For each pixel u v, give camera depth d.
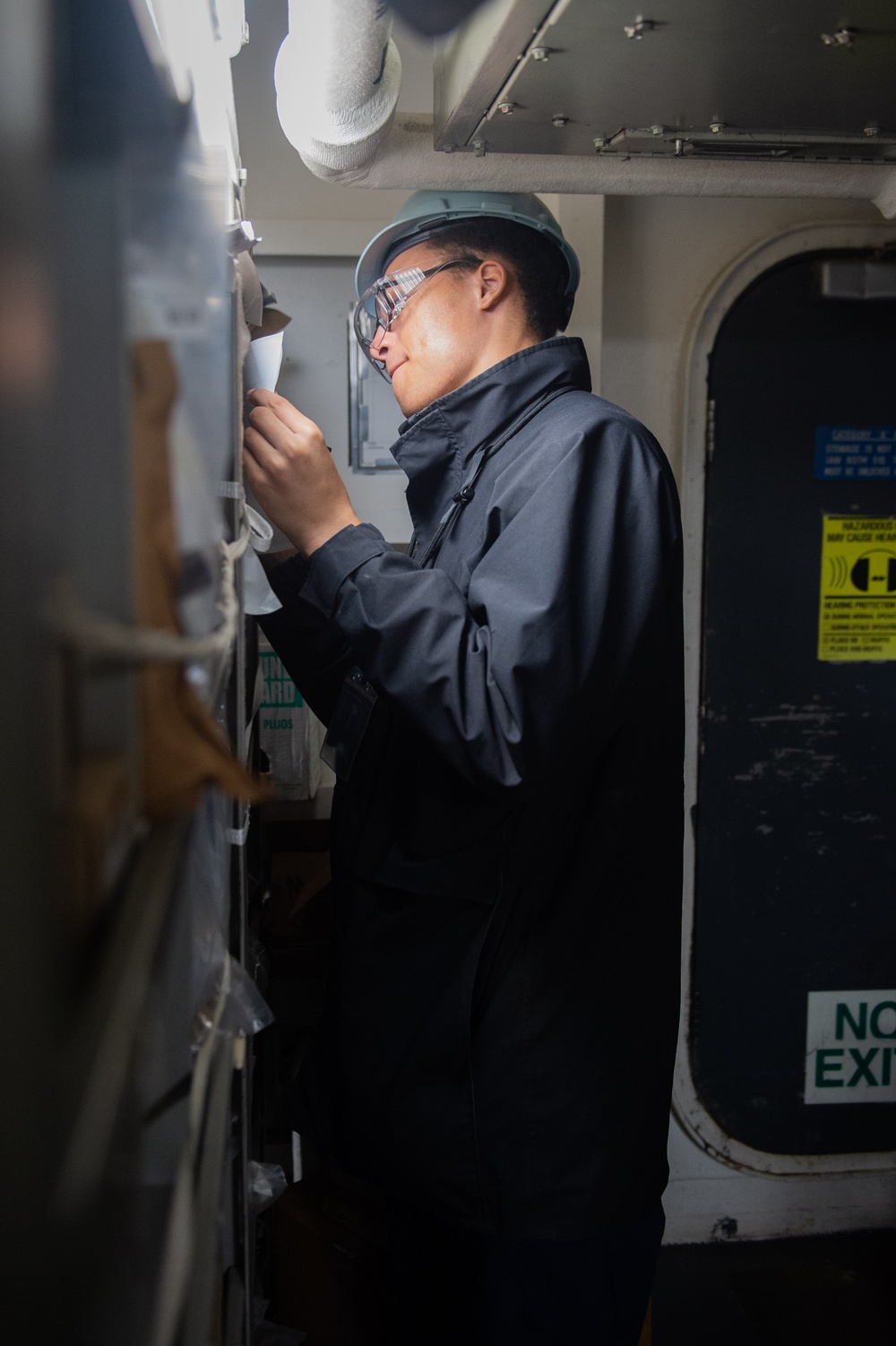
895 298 1.83
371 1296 1.39
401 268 1.28
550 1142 1.12
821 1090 2.01
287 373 1.99
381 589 1.00
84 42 0.34
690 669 1.91
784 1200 2.04
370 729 1.23
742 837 1.95
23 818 0.21
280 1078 1.81
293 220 1.94
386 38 0.98
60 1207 0.22
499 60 0.98
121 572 0.31
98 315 0.31
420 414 1.22
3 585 0.21
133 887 0.33
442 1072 1.12
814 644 1.93
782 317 1.86
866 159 1.29
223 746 0.40
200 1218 0.45
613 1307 1.18
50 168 0.25
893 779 1.97
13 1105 0.22
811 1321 1.82
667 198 1.82
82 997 0.27
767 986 1.98
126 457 0.31
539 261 1.28
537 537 0.99
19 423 0.21
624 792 1.16
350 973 1.19
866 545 1.92
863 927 1.99
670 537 1.08
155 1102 0.38
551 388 1.20
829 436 1.89
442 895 1.10
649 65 0.99
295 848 1.90
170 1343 0.35
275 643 1.38
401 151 1.26
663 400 1.87
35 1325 0.21
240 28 0.79
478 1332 1.17
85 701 0.30
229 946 0.78
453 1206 1.13
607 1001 1.15
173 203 0.41
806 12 0.86
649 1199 1.19
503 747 0.96
